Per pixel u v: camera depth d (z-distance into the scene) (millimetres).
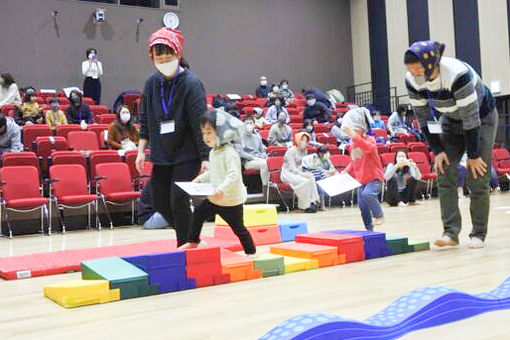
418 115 4152
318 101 13086
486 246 4234
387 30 15227
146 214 7105
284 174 8453
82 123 8664
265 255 3842
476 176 4078
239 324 2400
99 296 2906
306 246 3957
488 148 4125
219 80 14375
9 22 11906
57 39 12359
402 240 4141
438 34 13844
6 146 7605
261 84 13977
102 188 7062
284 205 8805
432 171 10281
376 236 4012
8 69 11867
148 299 2971
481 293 2633
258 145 8977
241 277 3393
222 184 3518
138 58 13258
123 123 8383
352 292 2930
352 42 16359
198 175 3805
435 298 2303
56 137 7828
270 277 3467
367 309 2578
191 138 3760
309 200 8273
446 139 4203
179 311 2680
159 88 3789
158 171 3873
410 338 2109
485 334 2123
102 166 7141
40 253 4516
